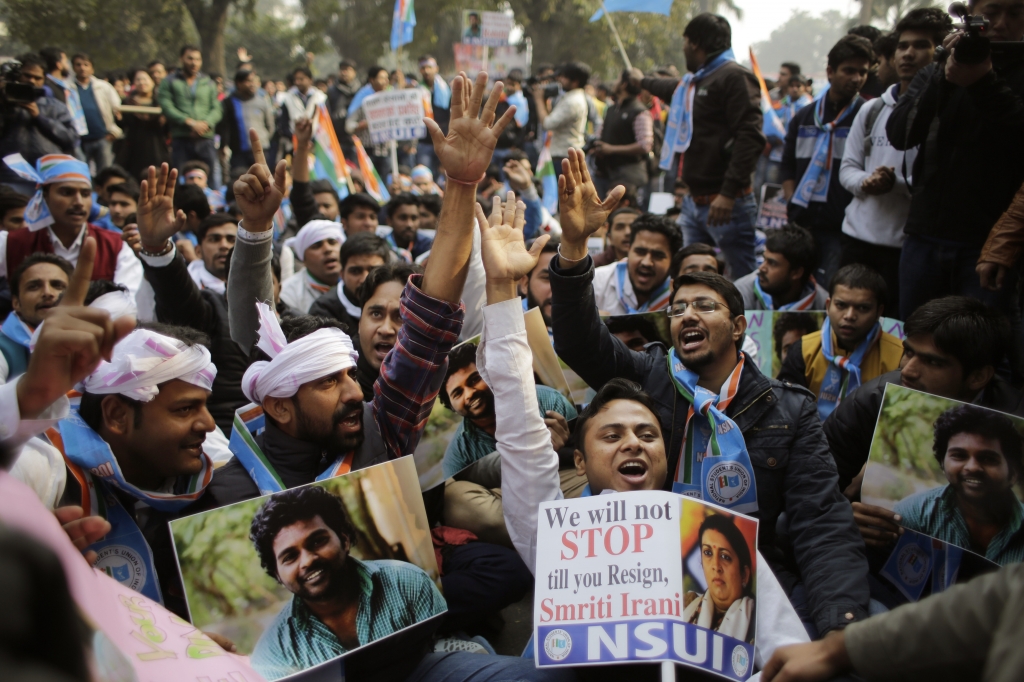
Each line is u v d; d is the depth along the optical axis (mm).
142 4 26141
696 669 2023
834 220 5898
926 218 4168
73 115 12297
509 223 2598
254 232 3025
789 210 6242
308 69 14328
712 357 2795
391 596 2189
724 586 2092
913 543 2734
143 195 3604
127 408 2176
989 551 2523
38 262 3730
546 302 4414
